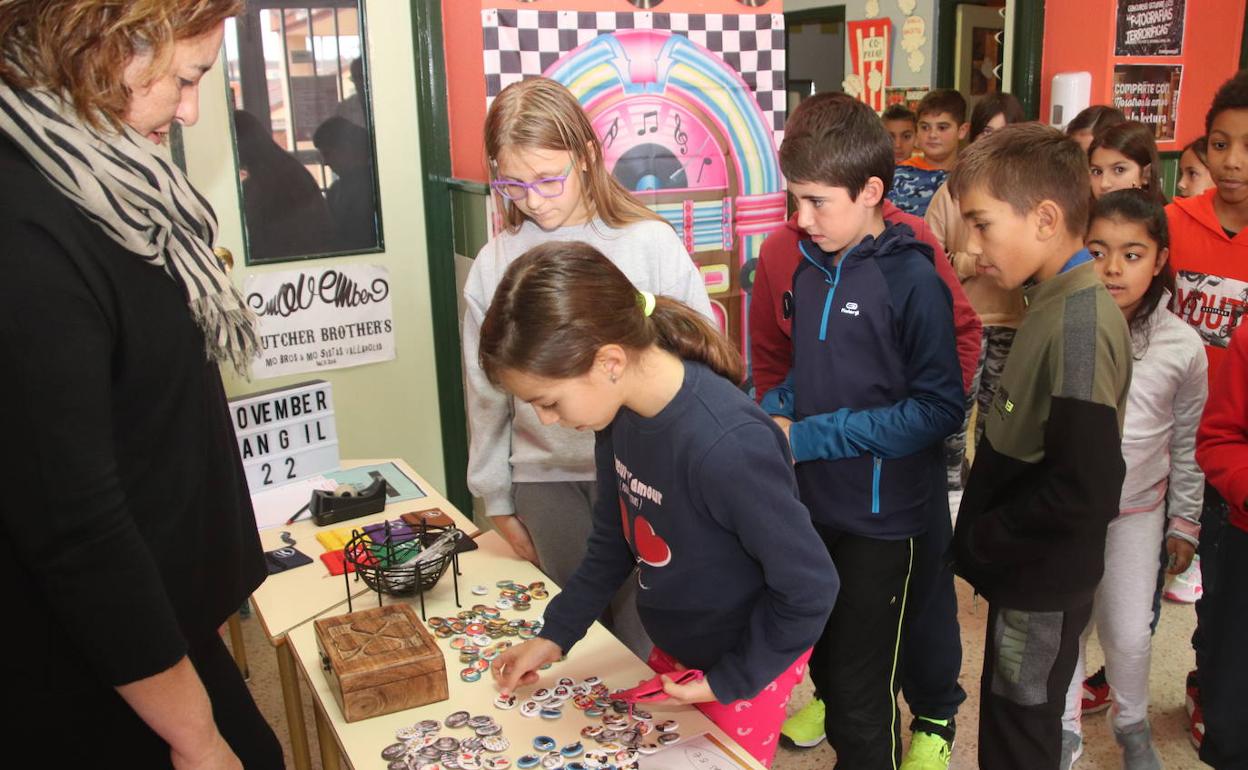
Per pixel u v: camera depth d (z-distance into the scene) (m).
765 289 2.07
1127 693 1.95
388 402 3.07
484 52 2.43
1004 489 1.55
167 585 1.05
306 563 1.70
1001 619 1.56
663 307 1.22
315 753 2.21
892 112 4.64
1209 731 1.61
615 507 1.35
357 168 2.85
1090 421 1.40
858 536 1.72
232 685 1.20
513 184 1.68
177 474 1.05
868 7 5.73
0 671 0.97
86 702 1.01
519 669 1.29
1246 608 1.54
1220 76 4.25
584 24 2.50
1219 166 2.24
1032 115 4.17
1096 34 3.91
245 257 2.74
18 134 0.88
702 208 2.76
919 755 1.98
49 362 0.85
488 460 1.84
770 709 1.35
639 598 1.36
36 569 0.88
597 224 1.77
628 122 2.61
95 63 0.89
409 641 1.30
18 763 1.01
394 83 2.85
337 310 2.91
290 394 2.07
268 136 2.70
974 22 5.44
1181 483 2.00
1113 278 1.90
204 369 1.09
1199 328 2.38
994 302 2.99
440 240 2.97
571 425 1.16
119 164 0.93
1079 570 1.45
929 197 3.95
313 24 2.70
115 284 0.94
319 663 1.37
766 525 1.11
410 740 1.18
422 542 1.70
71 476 0.86
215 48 1.00
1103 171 2.85
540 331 1.06
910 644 1.91
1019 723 1.57
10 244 0.84
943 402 1.63
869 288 1.70
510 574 1.64
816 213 1.69
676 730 1.19
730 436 1.11
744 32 2.70
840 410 1.71
